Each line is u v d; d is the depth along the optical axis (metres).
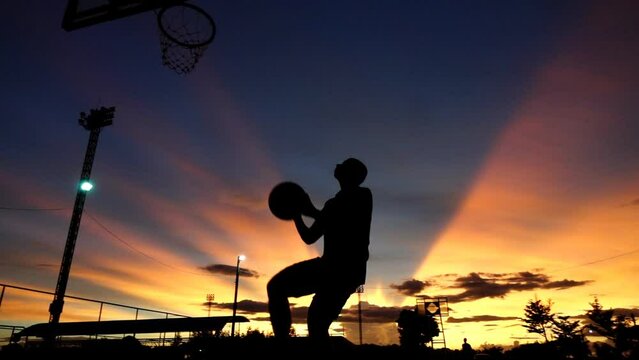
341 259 1.98
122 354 4.82
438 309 38.09
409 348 3.64
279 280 2.08
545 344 20.66
